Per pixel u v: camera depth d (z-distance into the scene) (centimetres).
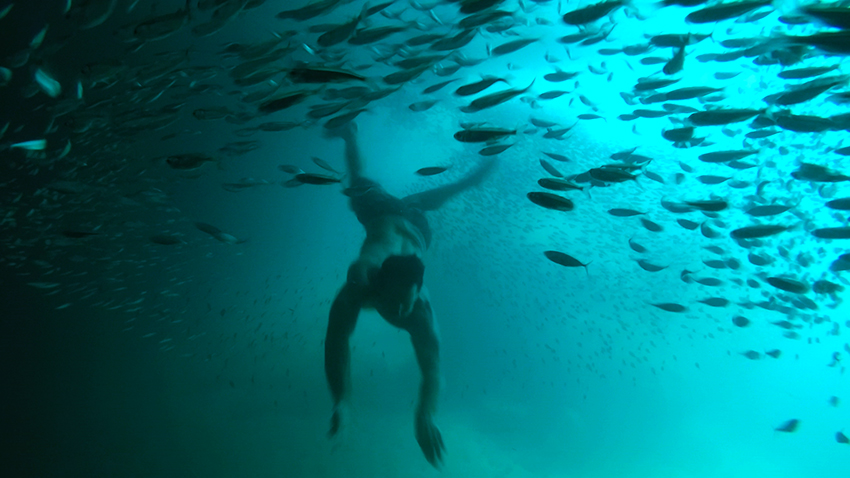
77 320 873
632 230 884
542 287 937
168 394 714
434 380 375
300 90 265
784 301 525
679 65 352
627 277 900
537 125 475
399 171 1035
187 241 951
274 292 976
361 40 328
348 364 366
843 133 566
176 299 906
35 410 661
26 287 875
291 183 345
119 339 852
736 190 680
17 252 718
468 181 608
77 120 409
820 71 347
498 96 318
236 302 939
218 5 309
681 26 716
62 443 593
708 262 497
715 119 328
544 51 922
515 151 934
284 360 790
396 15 396
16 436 600
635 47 436
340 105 375
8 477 524
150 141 868
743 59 636
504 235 967
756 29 592
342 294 379
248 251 1038
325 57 418
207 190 1030
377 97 376
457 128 1001
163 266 922
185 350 823
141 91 409
